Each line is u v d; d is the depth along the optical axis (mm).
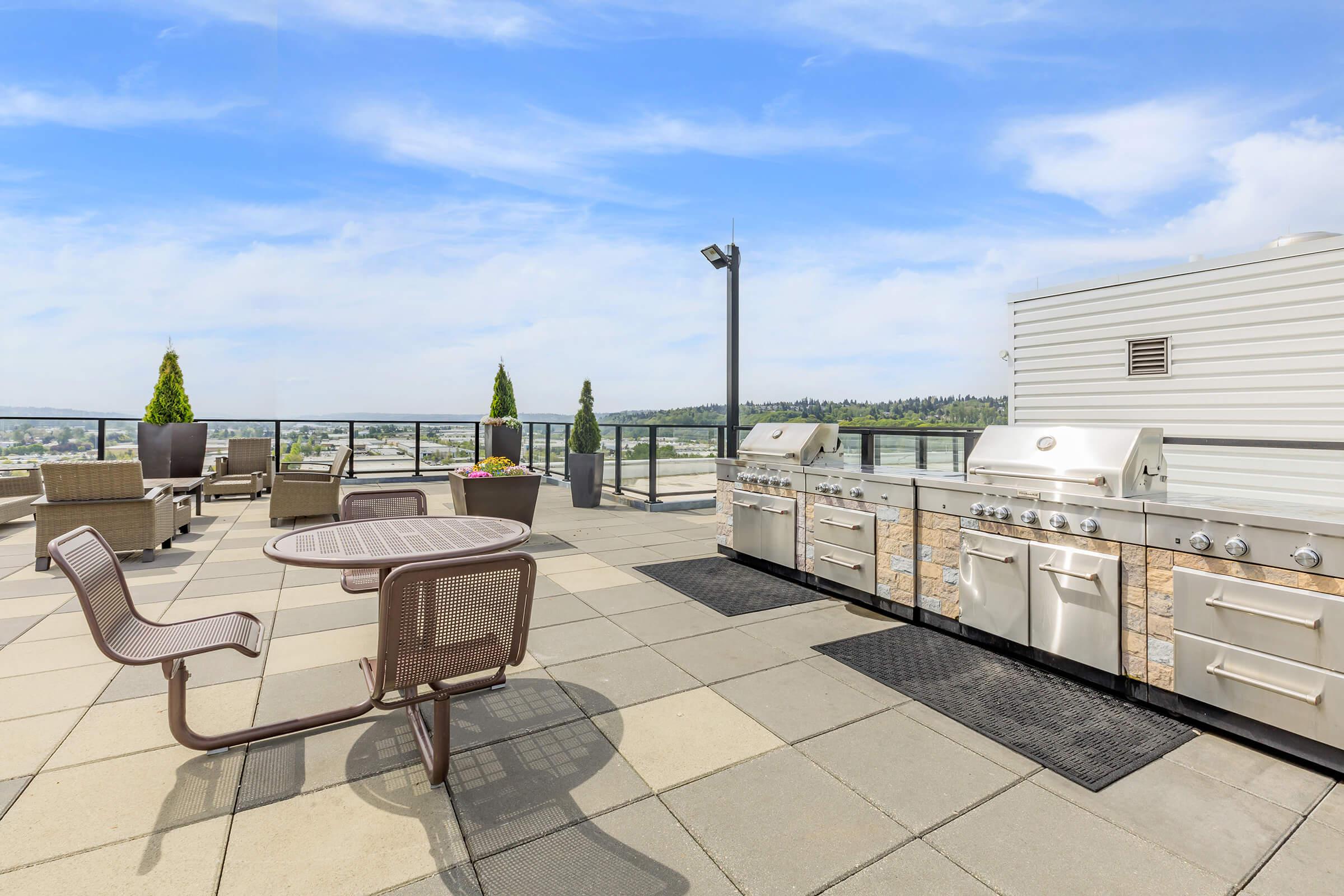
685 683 2850
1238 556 2293
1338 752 2082
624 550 5684
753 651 3246
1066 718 2525
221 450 9266
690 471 8617
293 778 2068
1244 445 4734
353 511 3480
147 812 1878
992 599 3184
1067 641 2857
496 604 1946
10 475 6867
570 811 1914
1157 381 5551
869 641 3406
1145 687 2615
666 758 2221
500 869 1663
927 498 3533
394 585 1747
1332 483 4559
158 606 3963
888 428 5734
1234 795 2018
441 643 1870
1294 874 1661
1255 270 4957
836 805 1956
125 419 9180
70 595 4117
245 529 6664
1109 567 2682
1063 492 2889
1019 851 1750
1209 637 2381
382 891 1579
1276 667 2205
